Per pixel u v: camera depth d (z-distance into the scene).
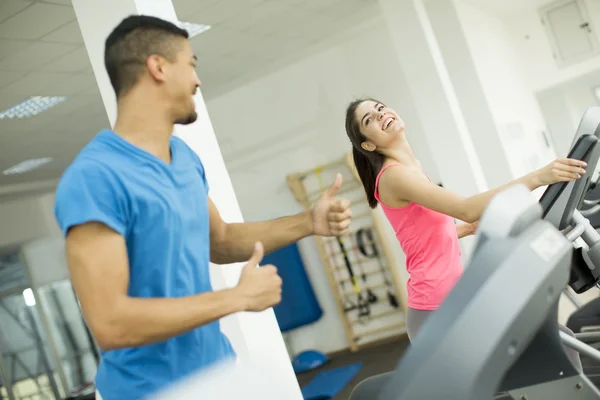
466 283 0.74
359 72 6.86
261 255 1.16
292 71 7.19
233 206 3.34
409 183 2.26
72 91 5.66
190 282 1.28
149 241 1.20
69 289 9.00
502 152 6.61
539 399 1.14
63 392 8.93
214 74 6.70
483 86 6.75
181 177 1.31
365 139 2.52
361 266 7.12
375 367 5.96
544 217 2.09
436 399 0.70
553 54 8.59
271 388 1.02
